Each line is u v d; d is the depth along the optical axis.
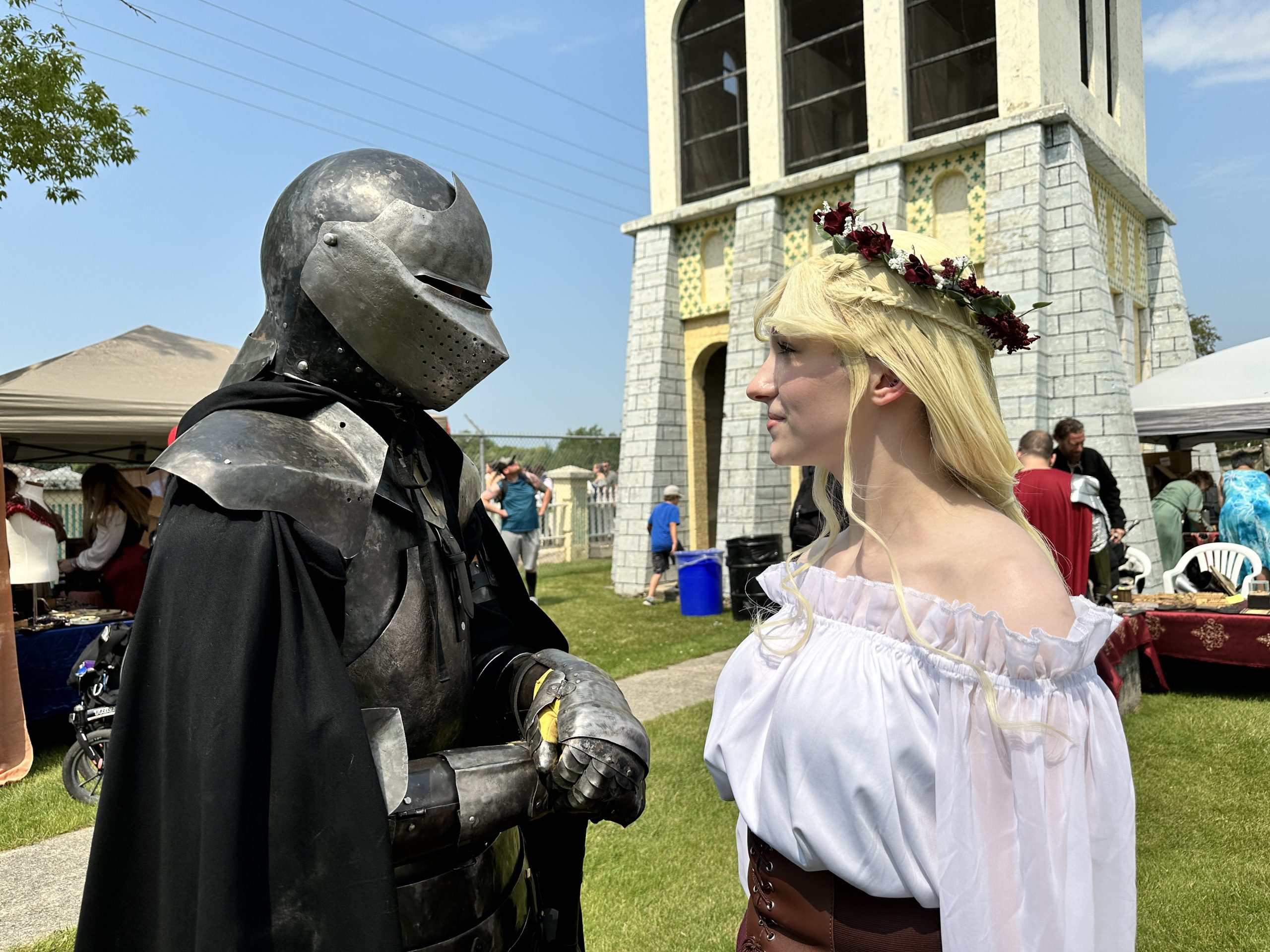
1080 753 0.94
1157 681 5.77
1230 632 5.47
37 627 5.24
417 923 1.21
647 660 6.97
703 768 4.41
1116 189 10.87
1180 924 2.80
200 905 0.98
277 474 1.12
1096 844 0.95
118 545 5.97
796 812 1.06
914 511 1.11
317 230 1.25
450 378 1.27
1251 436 10.72
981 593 1.01
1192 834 3.47
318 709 1.06
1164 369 11.55
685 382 11.52
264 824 1.03
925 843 0.99
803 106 10.28
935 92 9.42
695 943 2.80
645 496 11.16
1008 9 8.66
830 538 1.31
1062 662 0.93
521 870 1.46
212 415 1.20
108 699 4.52
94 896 1.07
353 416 1.26
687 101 11.42
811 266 1.14
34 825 4.08
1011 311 1.08
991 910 0.93
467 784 1.21
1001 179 8.58
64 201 7.85
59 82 7.48
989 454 1.05
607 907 3.05
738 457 10.07
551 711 1.31
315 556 1.13
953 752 0.96
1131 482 8.03
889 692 1.02
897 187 9.30
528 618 1.67
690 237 11.35
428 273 1.25
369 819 1.05
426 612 1.28
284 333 1.30
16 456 7.71
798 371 1.14
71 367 6.11
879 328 1.06
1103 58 10.57
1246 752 4.47
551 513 16.03
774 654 1.18
